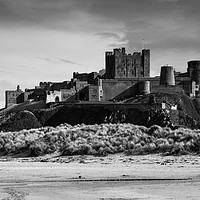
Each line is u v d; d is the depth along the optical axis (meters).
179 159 74.38
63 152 86.81
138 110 192.38
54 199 46.31
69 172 64.56
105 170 65.69
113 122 192.38
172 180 56.25
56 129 110.00
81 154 84.31
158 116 183.25
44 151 88.88
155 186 52.25
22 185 54.72
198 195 46.91
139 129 96.38
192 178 57.44
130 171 64.19
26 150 91.50
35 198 46.84
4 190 51.56
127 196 47.03
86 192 49.62
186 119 189.38
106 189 51.03
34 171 66.31
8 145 94.56
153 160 74.56
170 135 87.94
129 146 83.81
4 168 70.38
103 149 83.56
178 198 45.56
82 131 98.69
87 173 63.25
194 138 83.19
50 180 58.09
